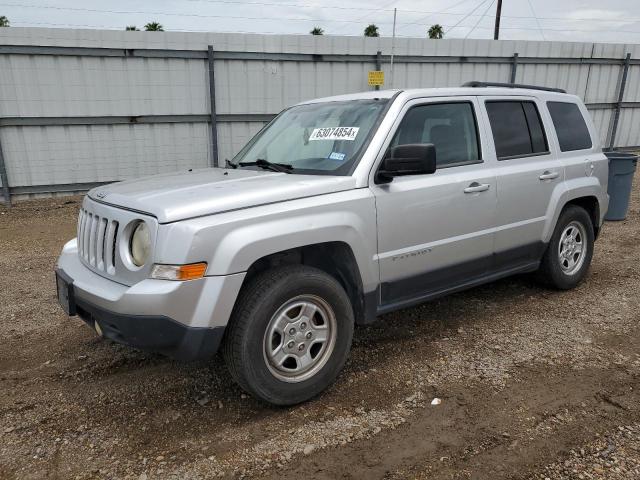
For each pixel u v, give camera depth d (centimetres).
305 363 331
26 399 343
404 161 340
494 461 276
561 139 507
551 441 291
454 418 315
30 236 820
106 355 404
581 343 415
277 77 1153
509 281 568
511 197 442
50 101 1016
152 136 1098
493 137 440
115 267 310
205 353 292
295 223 313
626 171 857
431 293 403
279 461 279
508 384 353
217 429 308
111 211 318
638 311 481
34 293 552
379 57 1214
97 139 1064
